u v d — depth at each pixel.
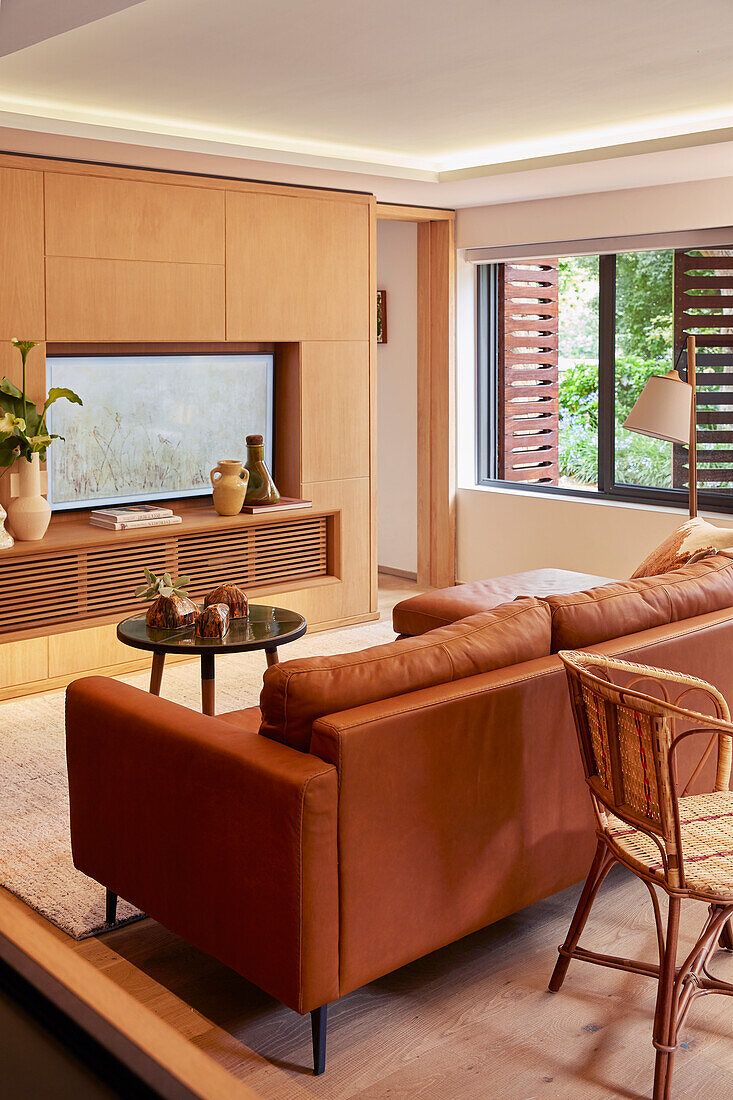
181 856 2.41
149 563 5.21
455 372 7.02
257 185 5.52
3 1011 0.75
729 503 5.95
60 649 4.89
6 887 3.03
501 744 2.50
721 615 3.17
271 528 5.75
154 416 5.50
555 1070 2.25
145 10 3.24
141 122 4.80
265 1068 2.24
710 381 5.99
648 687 2.83
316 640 5.79
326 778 2.11
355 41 3.59
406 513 7.42
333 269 5.92
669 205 5.80
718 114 4.79
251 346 5.89
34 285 4.77
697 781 3.12
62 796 3.67
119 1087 0.66
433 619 4.59
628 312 6.34
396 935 2.32
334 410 6.02
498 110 4.67
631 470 6.45
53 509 5.19
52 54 3.72
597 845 2.63
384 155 5.72
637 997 2.53
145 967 2.65
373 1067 2.26
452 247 6.90
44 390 4.91
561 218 6.34
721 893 2.07
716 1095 2.17
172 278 5.23
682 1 3.17
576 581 4.95
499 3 3.18
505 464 7.17
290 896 2.12
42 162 4.74
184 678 5.09
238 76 4.04
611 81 4.16
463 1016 2.45
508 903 2.60
